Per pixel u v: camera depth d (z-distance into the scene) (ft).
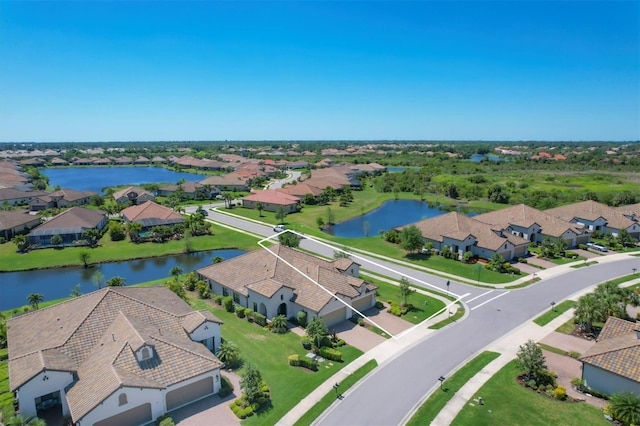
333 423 101.09
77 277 220.43
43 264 235.81
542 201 400.47
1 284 210.38
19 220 303.27
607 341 122.93
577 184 522.88
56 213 362.33
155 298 145.18
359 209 411.34
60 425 100.58
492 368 125.80
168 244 273.95
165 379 104.78
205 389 112.06
